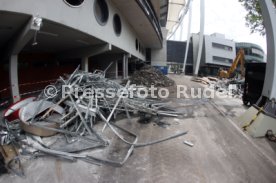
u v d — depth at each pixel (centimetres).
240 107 933
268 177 357
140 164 388
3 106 781
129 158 410
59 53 1421
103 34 1051
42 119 534
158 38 2586
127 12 1431
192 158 418
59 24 695
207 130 595
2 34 754
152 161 400
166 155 428
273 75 593
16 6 538
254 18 1198
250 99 930
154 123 645
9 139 448
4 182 322
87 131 528
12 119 556
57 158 397
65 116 540
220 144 495
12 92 784
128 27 1705
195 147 473
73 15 757
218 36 4488
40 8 596
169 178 344
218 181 340
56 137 486
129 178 342
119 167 375
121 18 1431
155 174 355
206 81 2081
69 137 484
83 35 898
